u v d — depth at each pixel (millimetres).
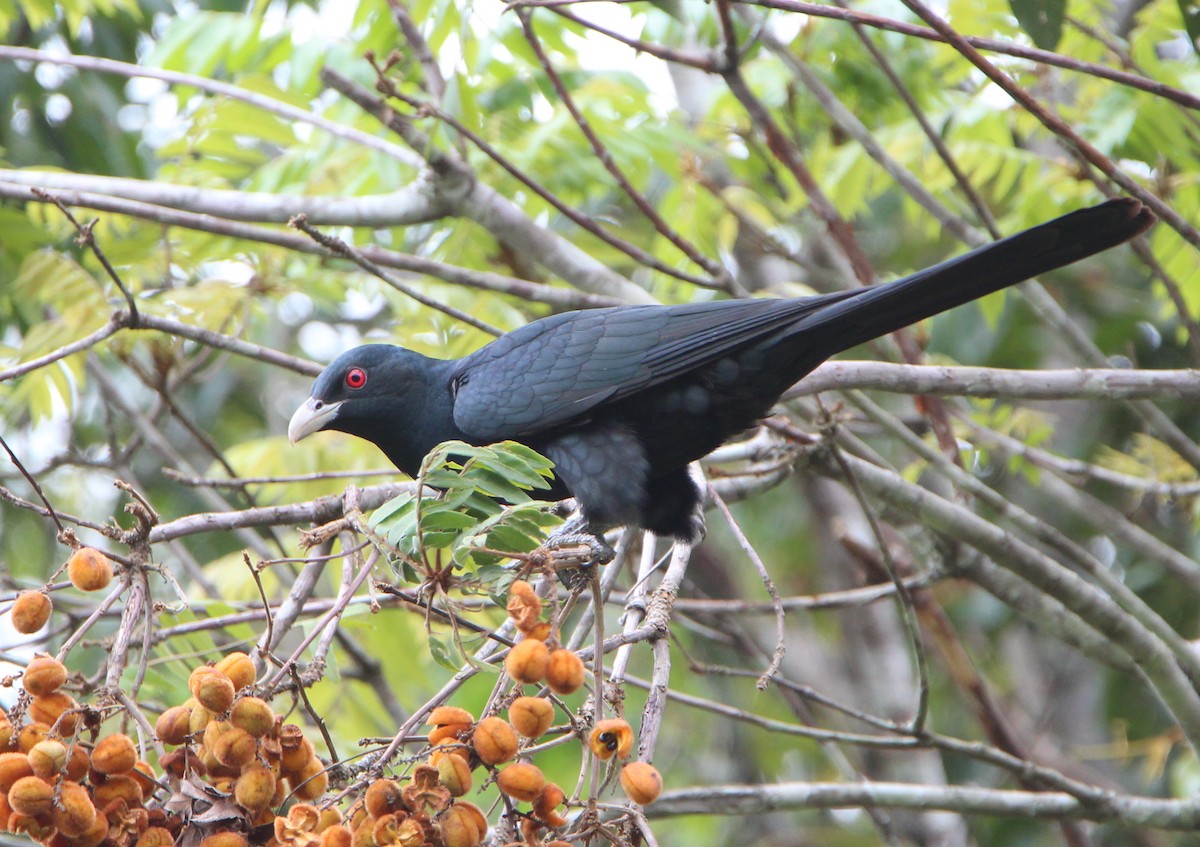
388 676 13461
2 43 16453
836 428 10227
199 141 13617
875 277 11930
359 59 13094
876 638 17984
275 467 13883
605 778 5809
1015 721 17219
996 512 10633
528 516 5766
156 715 9000
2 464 15242
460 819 5109
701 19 12305
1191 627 15844
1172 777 15586
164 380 11922
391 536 5891
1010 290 16000
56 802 5012
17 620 5672
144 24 16984
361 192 13422
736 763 18016
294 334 18766
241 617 8875
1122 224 7730
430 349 13297
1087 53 12461
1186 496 12352
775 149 11852
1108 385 9844
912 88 13273
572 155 12977
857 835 17594
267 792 5238
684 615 13375
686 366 8867
